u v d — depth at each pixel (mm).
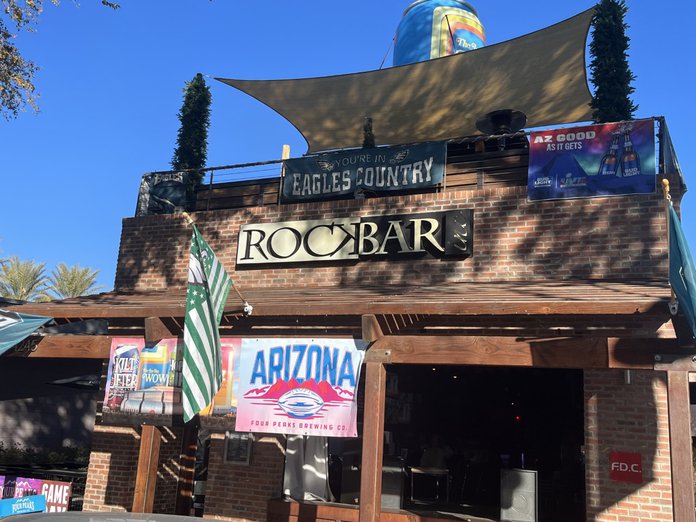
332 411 9133
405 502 12758
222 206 14867
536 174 11867
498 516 11344
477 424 18188
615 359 7734
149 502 10195
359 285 12438
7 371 15547
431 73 16281
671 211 7473
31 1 12141
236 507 12000
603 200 11336
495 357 8289
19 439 20656
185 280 14305
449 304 8594
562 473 15094
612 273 10992
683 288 7098
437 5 21672
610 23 13164
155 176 15555
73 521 3689
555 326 10273
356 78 16859
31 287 42844
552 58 15453
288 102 18328
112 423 10500
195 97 17047
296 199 13852
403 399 17203
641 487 9500
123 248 15172
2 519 3721
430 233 12234
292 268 13281
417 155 13039
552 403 17734
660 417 9625
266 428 9477
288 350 9578
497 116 14969
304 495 11789
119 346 10742
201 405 8852
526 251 11625
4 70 12930
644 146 11266
